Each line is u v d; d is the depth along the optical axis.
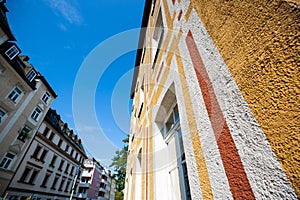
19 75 15.69
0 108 14.05
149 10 5.59
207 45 1.22
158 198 2.28
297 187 0.48
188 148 1.26
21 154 16.05
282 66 0.62
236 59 0.88
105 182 45.34
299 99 0.53
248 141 0.71
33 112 18.02
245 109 0.76
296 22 0.59
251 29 0.81
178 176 2.18
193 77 1.39
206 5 1.34
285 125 0.56
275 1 0.69
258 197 0.60
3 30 14.03
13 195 15.18
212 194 0.87
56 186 22.53
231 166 0.78
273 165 0.57
